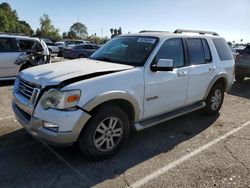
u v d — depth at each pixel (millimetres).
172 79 4527
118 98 3689
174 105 4773
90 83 3463
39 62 9492
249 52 10695
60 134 3312
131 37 4852
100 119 3615
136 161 3859
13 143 4246
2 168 3543
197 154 4156
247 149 4391
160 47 4406
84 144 3590
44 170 3533
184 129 5191
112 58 4570
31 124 3545
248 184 3393
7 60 8734
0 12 89438
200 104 5492
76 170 3562
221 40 6125
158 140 4617
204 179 3467
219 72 5715
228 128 5340
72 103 3314
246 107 7020
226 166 3811
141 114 4164
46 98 3379
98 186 3244
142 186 3277
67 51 20453
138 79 3971
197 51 5258
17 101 3932
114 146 3906
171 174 3557
